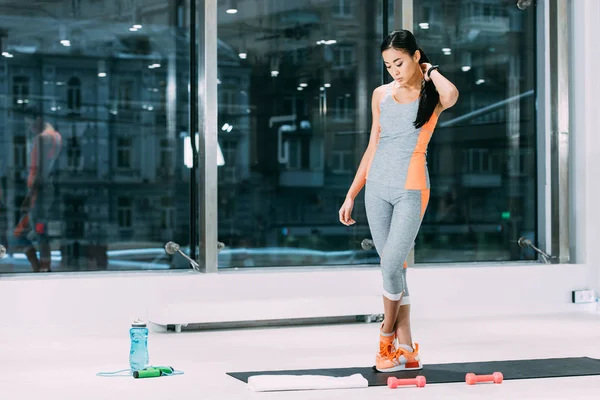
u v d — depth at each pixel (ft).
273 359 17.84
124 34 23.22
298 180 25.07
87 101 22.93
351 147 25.58
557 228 26.96
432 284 24.99
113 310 22.11
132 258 23.52
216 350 19.04
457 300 25.25
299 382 14.53
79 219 22.97
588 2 26.73
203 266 23.63
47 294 21.54
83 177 22.95
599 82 26.73
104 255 23.22
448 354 18.38
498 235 27.02
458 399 13.67
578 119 26.99
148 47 23.48
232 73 24.31
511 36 27.07
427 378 15.39
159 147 23.68
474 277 25.43
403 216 15.28
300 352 18.78
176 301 22.58
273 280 23.65
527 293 26.02
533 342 20.18
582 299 26.53
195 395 14.07
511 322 23.75
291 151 24.98
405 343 16.21
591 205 26.86
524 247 27.12
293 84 24.95
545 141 27.25
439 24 26.32
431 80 15.19
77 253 22.98
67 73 22.72
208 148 23.67
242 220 24.53
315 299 23.00
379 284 24.66
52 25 22.54
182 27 23.80
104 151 23.15
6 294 21.24
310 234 25.21
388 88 15.92
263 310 22.50
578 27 26.91
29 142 22.45
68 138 22.80
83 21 22.81
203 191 23.70
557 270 26.37
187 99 23.91
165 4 23.58
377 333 21.76
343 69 25.44
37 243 22.61
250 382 14.61
